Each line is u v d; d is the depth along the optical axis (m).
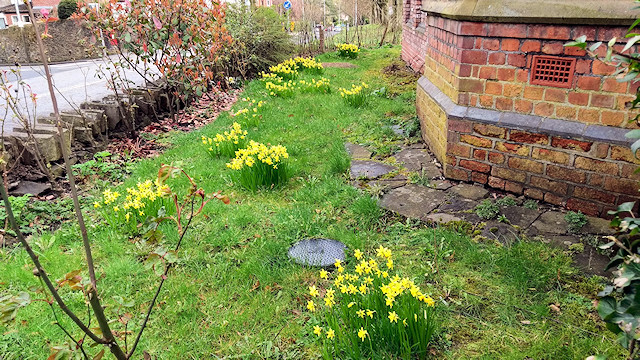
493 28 4.24
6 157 4.74
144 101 7.46
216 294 3.21
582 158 3.97
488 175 4.67
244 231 4.02
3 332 2.85
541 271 3.27
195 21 7.75
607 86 3.74
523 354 2.58
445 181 4.95
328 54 15.56
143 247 3.67
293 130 6.81
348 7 25.09
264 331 2.86
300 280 3.33
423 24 11.73
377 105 8.23
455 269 3.38
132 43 7.46
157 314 3.01
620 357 2.50
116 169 5.61
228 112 8.20
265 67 12.12
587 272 3.26
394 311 2.57
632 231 1.83
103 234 3.95
